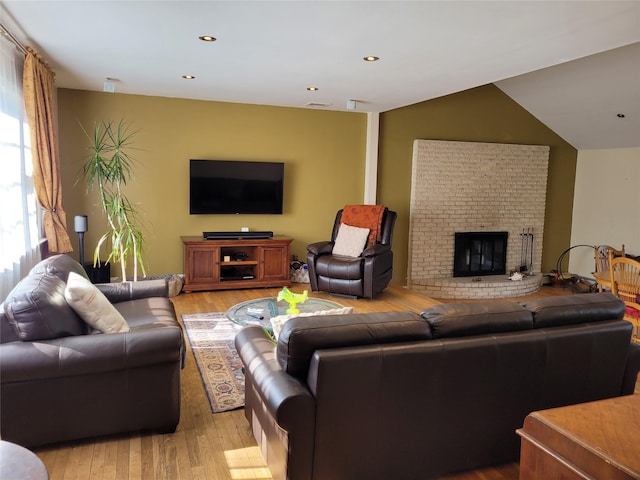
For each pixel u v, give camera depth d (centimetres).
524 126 759
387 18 290
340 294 586
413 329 211
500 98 738
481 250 753
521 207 767
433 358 208
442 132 714
